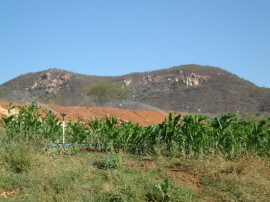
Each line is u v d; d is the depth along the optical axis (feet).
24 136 36.27
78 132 38.40
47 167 27.22
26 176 25.79
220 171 30.04
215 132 36.32
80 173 26.91
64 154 33.06
